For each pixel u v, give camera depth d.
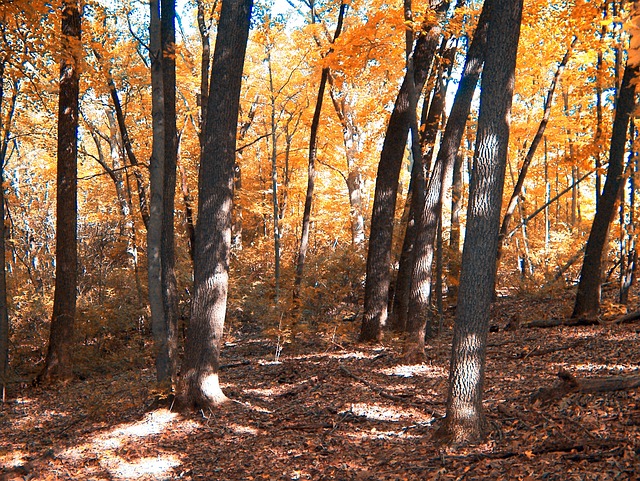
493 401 7.36
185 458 7.09
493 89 5.82
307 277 15.99
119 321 14.58
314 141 14.20
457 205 18.09
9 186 21.95
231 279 17.73
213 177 8.76
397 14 10.54
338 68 12.48
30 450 8.17
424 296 10.55
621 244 13.26
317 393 9.12
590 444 5.38
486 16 10.45
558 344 10.30
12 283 16.44
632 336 10.02
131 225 18.62
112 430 8.48
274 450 6.96
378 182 13.38
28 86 13.24
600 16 11.52
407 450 6.28
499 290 19.92
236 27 8.61
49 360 12.98
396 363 10.61
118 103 15.30
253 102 21.05
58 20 11.97
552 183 26.45
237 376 10.98
